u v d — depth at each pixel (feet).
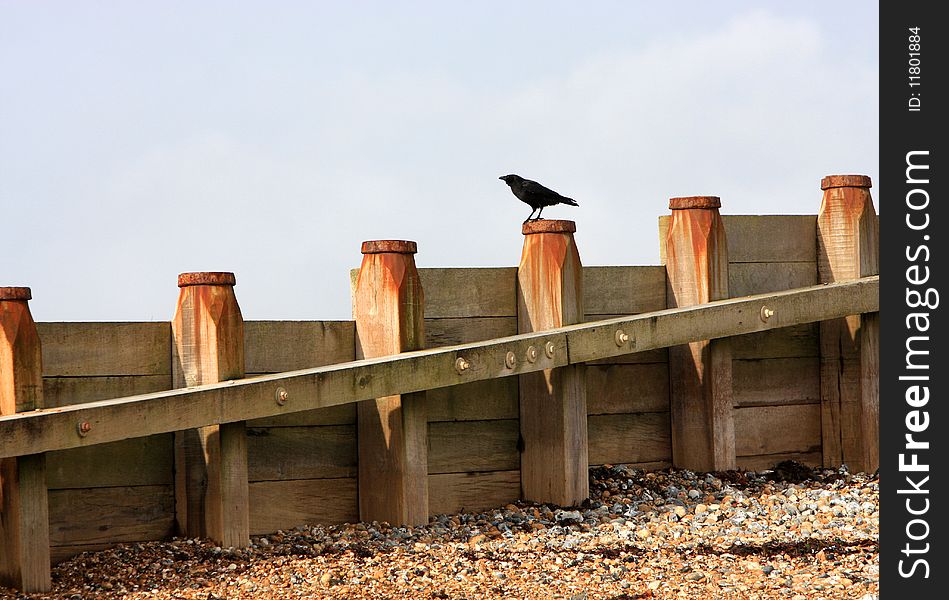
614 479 52.06
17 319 40.09
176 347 44.24
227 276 44.01
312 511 47.09
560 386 48.67
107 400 42.22
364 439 47.42
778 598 37.22
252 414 41.52
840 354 55.88
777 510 49.14
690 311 50.11
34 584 38.88
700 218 52.44
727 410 52.90
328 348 46.91
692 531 46.37
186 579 39.91
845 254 55.06
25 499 38.68
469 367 45.34
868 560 41.81
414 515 46.19
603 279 52.24
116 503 43.93
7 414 40.04
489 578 39.83
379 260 46.34
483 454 49.93
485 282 49.85
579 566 41.24
